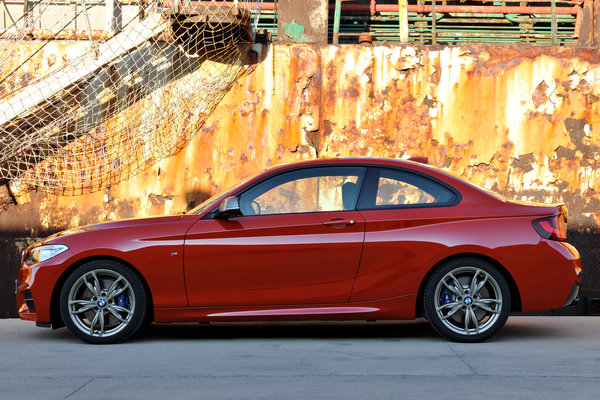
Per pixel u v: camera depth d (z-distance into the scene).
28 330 7.21
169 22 8.27
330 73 8.99
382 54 8.98
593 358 5.30
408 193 6.18
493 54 8.95
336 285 6.01
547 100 8.92
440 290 6.02
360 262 6.00
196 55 8.94
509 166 8.93
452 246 5.95
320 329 7.11
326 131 8.98
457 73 8.96
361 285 6.01
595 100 8.91
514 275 5.96
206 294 6.04
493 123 8.94
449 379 4.55
